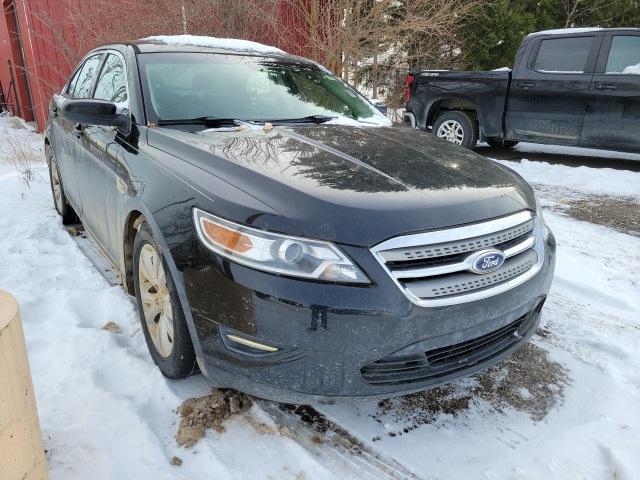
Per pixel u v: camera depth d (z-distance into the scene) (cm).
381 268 183
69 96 447
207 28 845
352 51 911
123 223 269
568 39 702
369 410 232
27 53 1097
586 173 679
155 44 349
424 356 195
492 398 243
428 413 232
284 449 206
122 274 291
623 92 652
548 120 722
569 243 439
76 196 398
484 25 1348
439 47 1166
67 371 250
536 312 244
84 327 290
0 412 135
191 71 324
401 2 892
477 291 200
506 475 197
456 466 201
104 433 209
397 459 204
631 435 219
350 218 187
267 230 185
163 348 238
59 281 356
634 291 352
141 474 190
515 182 251
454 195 211
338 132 290
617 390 249
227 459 200
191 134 266
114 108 281
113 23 883
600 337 294
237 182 208
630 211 523
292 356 185
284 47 909
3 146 936
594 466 202
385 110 396
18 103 1379
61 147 427
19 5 1049
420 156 254
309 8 916
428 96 841
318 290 180
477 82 779
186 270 203
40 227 475
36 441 154
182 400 230
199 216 201
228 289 189
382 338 184
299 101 340
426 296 189
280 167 219
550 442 215
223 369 198
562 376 260
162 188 227
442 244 193
